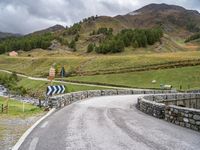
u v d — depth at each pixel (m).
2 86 110.94
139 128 13.56
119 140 10.68
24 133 12.00
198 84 89.88
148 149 9.24
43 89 88.44
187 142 10.45
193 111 13.66
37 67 169.62
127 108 24.52
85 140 10.68
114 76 108.06
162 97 37.44
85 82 98.94
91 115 18.52
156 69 110.12
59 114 18.95
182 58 126.44
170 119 16.09
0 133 12.12
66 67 150.25
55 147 9.50
